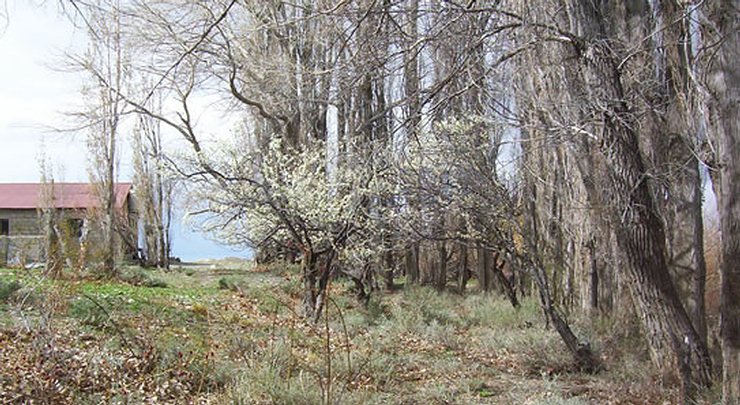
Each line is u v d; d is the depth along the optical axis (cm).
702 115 627
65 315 824
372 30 612
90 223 2180
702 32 566
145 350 696
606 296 1228
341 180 1257
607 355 918
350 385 681
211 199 1270
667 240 852
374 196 1228
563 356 894
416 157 937
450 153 923
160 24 1323
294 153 1341
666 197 848
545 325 1116
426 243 1642
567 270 1410
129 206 3203
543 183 1372
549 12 716
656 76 734
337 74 648
